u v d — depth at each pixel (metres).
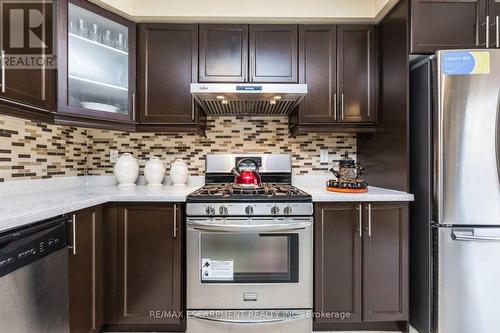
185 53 1.97
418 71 1.68
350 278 1.67
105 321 1.65
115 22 1.87
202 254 1.64
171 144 2.32
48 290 1.16
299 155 2.34
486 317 1.51
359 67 1.98
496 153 1.48
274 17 1.91
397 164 1.78
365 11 1.92
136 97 1.97
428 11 1.67
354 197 1.65
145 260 1.65
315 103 1.99
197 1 1.91
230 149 2.33
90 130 2.29
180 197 1.65
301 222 1.64
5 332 0.96
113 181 2.29
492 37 1.66
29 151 1.71
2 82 1.20
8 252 0.97
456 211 1.51
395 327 1.75
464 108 1.49
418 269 1.69
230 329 1.64
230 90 1.73
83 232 1.43
